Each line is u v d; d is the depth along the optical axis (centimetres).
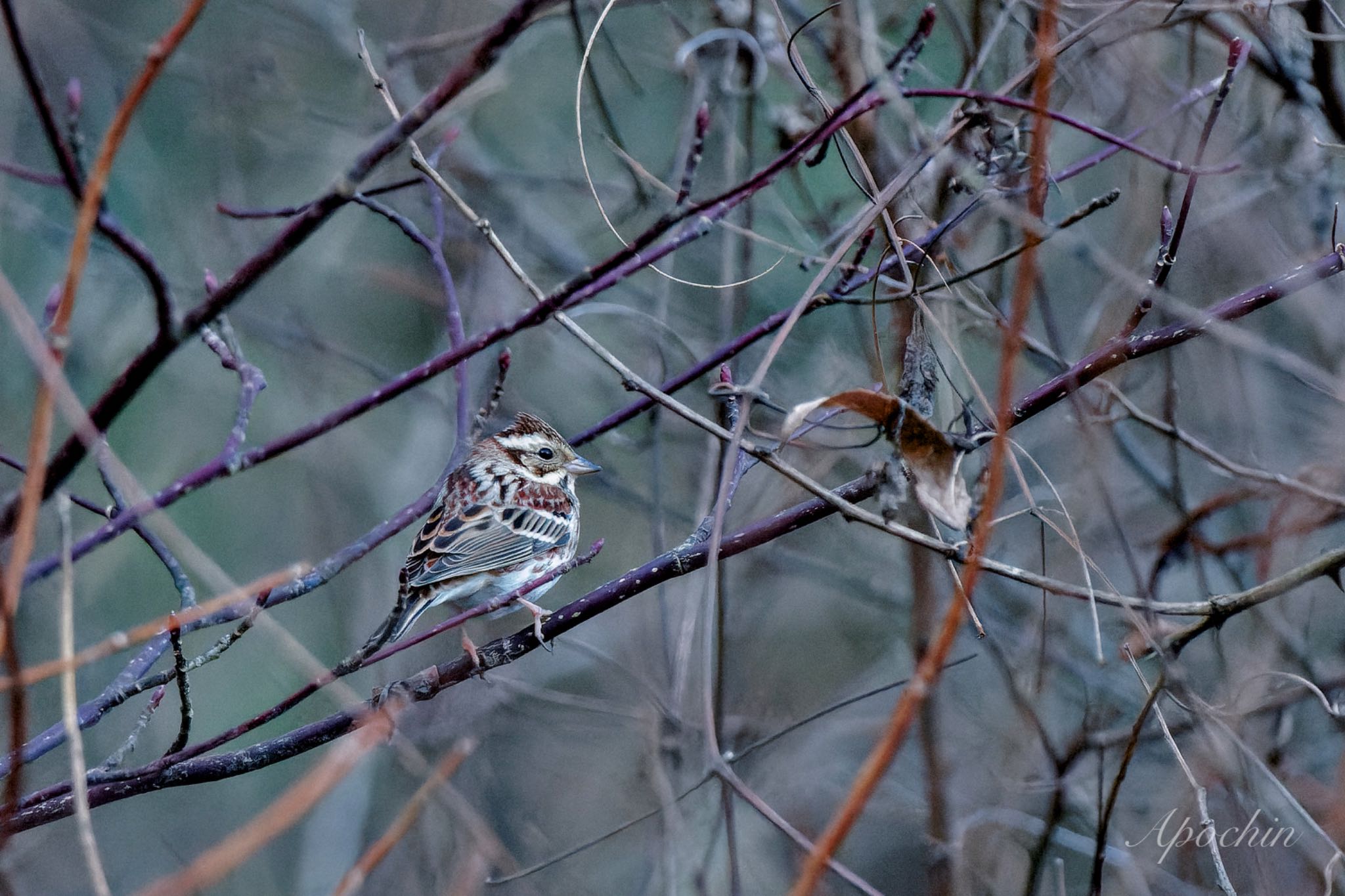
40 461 446
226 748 1523
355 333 1667
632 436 1431
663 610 1119
